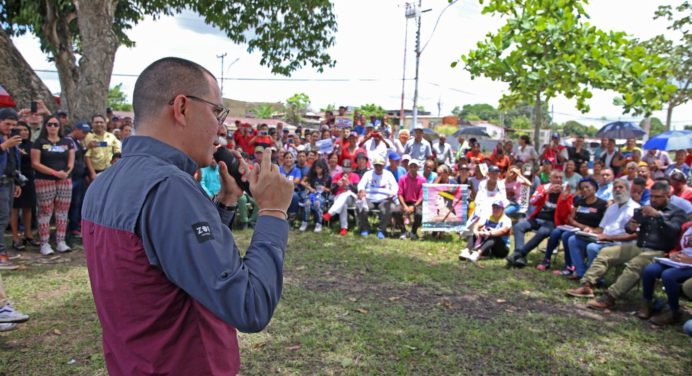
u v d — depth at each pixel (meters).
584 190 6.39
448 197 8.45
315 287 5.36
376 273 6.01
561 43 9.06
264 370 3.46
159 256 1.15
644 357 3.92
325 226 9.07
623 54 9.03
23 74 9.71
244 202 8.55
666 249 5.04
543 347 4.00
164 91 1.30
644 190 6.46
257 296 1.18
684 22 15.87
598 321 4.70
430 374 3.50
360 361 3.63
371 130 11.28
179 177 1.21
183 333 1.22
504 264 6.78
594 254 5.76
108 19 8.84
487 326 4.39
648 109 8.81
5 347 3.74
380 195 8.48
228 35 10.80
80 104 8.77
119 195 1.23
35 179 6.34
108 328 1.27
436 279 5.84
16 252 6.45
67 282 5.24
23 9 10.41
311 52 11.02
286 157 9.25
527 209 8.72
